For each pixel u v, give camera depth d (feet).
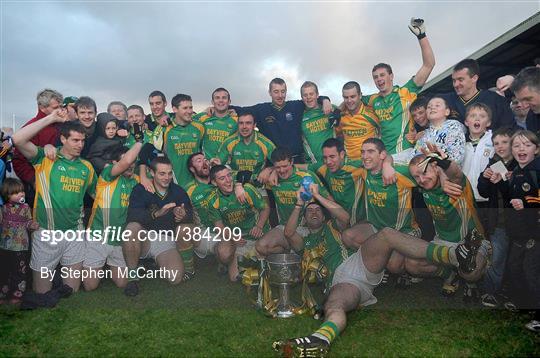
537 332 6.80
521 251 7.58
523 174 7.45
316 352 6.04
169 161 8.95
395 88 8.71
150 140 8.92
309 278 8.27
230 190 8.98
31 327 7.20
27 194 8.87
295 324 7.29
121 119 8.86
